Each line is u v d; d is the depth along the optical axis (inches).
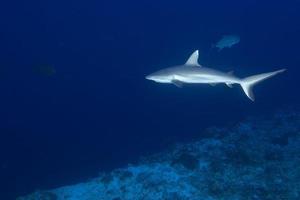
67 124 945.5
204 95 1117.1
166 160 598.9
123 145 779.4
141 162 621.9
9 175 671.1
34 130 910.4
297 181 479.5
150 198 484.1
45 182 652.1
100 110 1051.9
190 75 331.6
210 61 1471.5
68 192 539.2
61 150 774.5
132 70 1514.5
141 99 1117.1
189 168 548.7
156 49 1678.2
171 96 1120.8
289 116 836.6
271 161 548.4
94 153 749.9
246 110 1000.2
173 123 904.3
